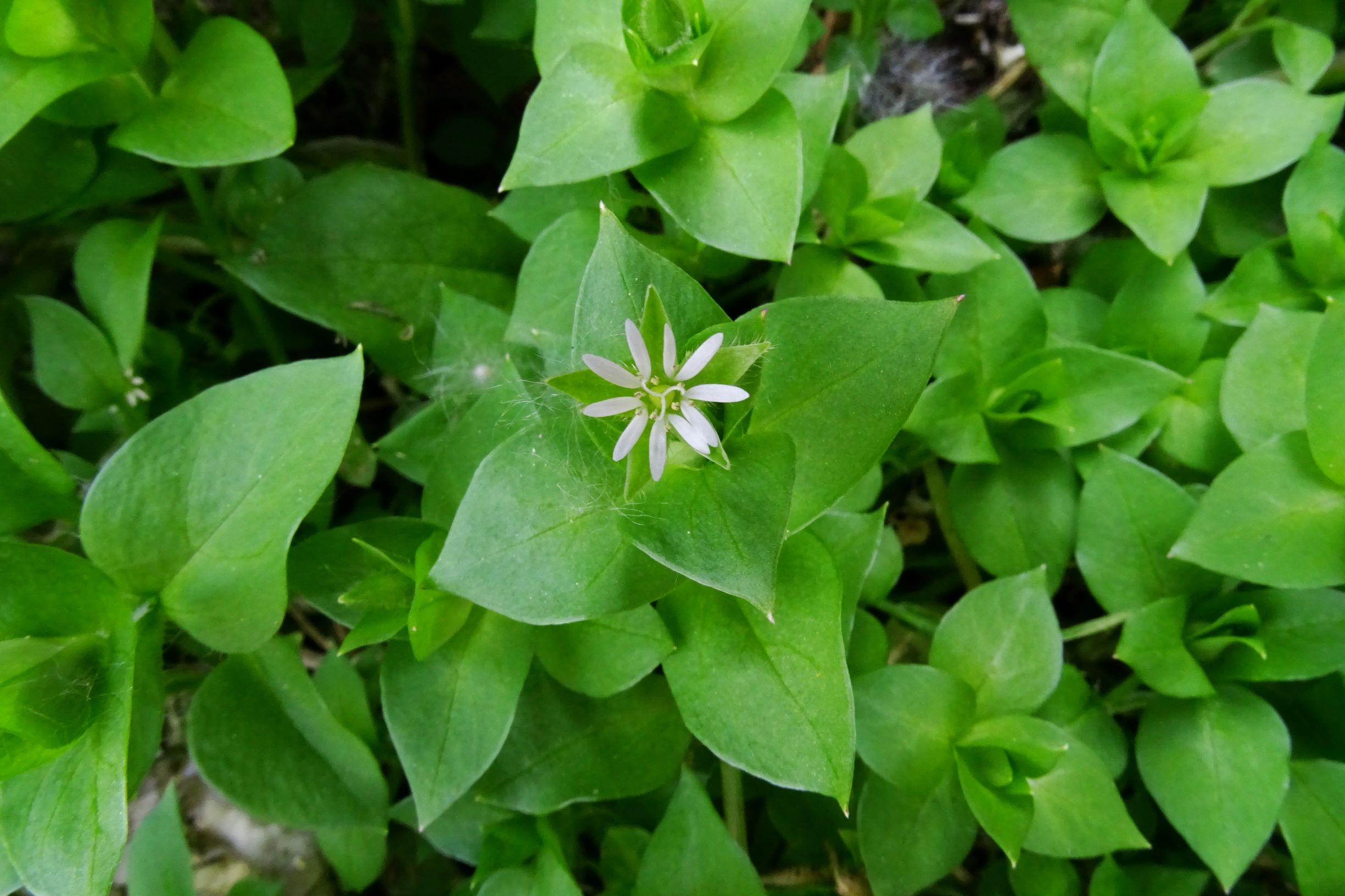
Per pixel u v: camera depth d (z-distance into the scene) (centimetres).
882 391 10
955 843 11
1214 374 12
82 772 10
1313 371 11
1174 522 12
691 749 12
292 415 10
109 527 10
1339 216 12
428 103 16
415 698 11
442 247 13
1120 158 13
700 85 11
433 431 12
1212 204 13
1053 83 13
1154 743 12
